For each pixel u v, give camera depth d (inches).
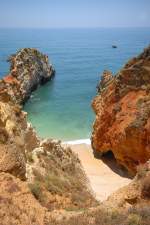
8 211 490.3
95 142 1599.4
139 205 577.9
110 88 1617.9
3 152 631.2
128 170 1433.3
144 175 689.6
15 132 805.2
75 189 786.8
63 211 579.2
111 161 1551.4
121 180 1364.4
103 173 1430.9
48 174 761.6
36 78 3235.7
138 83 1498.5
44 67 3533.5
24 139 853.8
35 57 3292.3
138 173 706.2
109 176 1401.3
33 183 637.3
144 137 1327.5
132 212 492.7
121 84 1536.7
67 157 1058.7
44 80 3533.5
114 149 1466.5
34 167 740.0
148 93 1446.9
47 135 1964.8
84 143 1779.0
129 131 1350.9
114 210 533.6
